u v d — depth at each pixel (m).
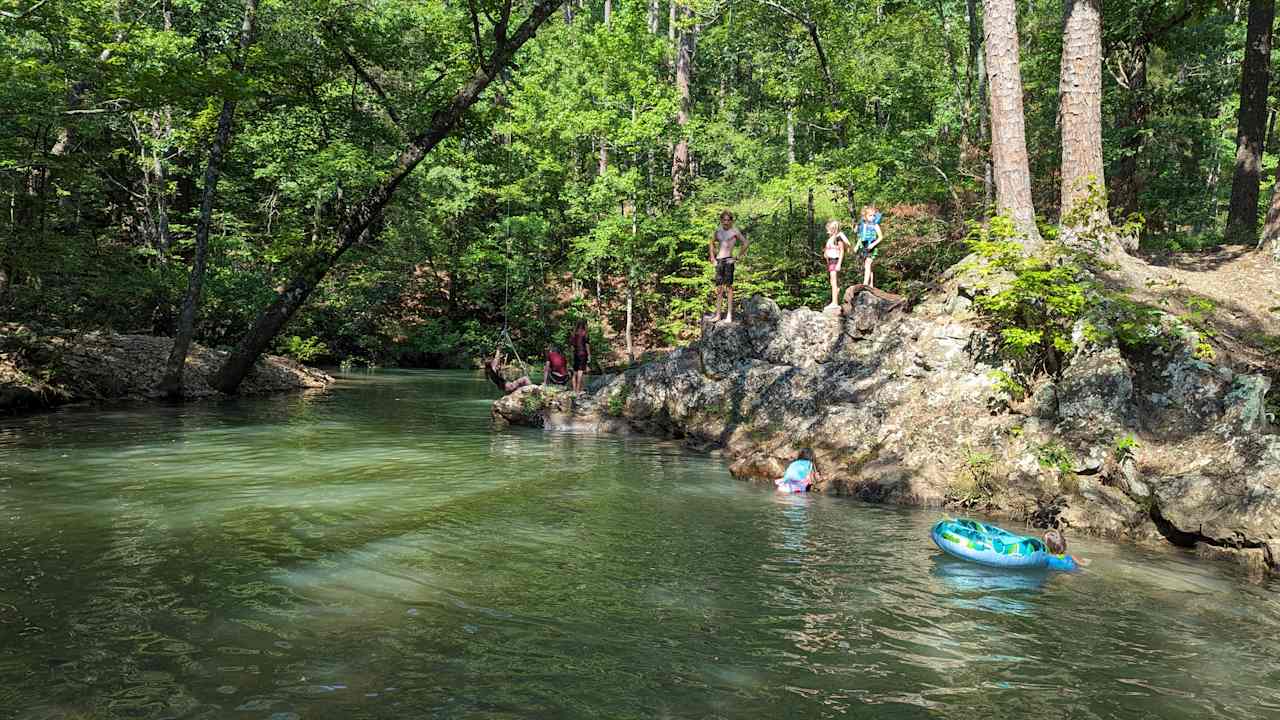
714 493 8.52
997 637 4.46
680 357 13.80
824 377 11.48
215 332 24.58
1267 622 4.85
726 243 13.96
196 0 22.72
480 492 8.16
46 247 16.94
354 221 17.44
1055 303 8.98
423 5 24.00
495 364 17.31
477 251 32.44
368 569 5.37
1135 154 19.62
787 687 3.69
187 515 6.77
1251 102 17.38
